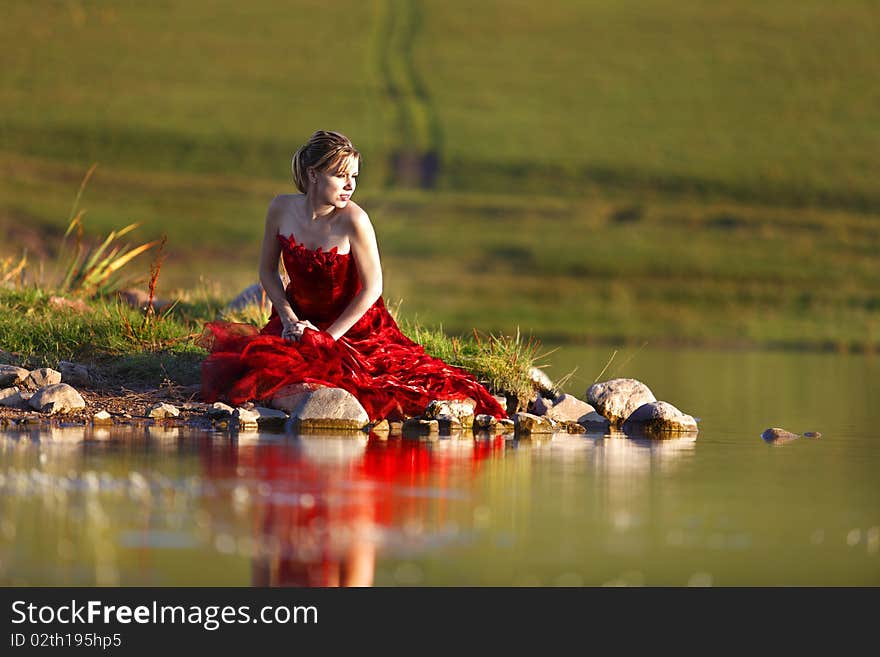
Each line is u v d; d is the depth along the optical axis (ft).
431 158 504.43
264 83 582.76
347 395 75.61
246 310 100.32
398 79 599.98
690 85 594.24
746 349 264.93
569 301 341.41
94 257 114.11
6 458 56.95
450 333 277.64
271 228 79.66
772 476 60.23
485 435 75.46
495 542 42.93
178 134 508.94
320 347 76.89
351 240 78.13
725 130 539.29
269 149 506.89
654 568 40.19
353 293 80.18
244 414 74.08
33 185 433.48
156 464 56.39
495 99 576.20
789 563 41.32
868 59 622.95
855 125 547.08
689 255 385.91
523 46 646.33
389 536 43.21
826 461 67.15
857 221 442.09
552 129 538.88
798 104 570.46
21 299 95.45
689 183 481.46
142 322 89.97
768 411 105.40
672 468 62.18
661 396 122.72
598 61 626.23
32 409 74.74
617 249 392.47
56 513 45.27
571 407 84.94
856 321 320.70
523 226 421.59
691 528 46.09
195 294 117.80
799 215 449.89
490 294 343.05
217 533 42.73
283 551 40.86
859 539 44.78
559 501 50.83
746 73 607.37
